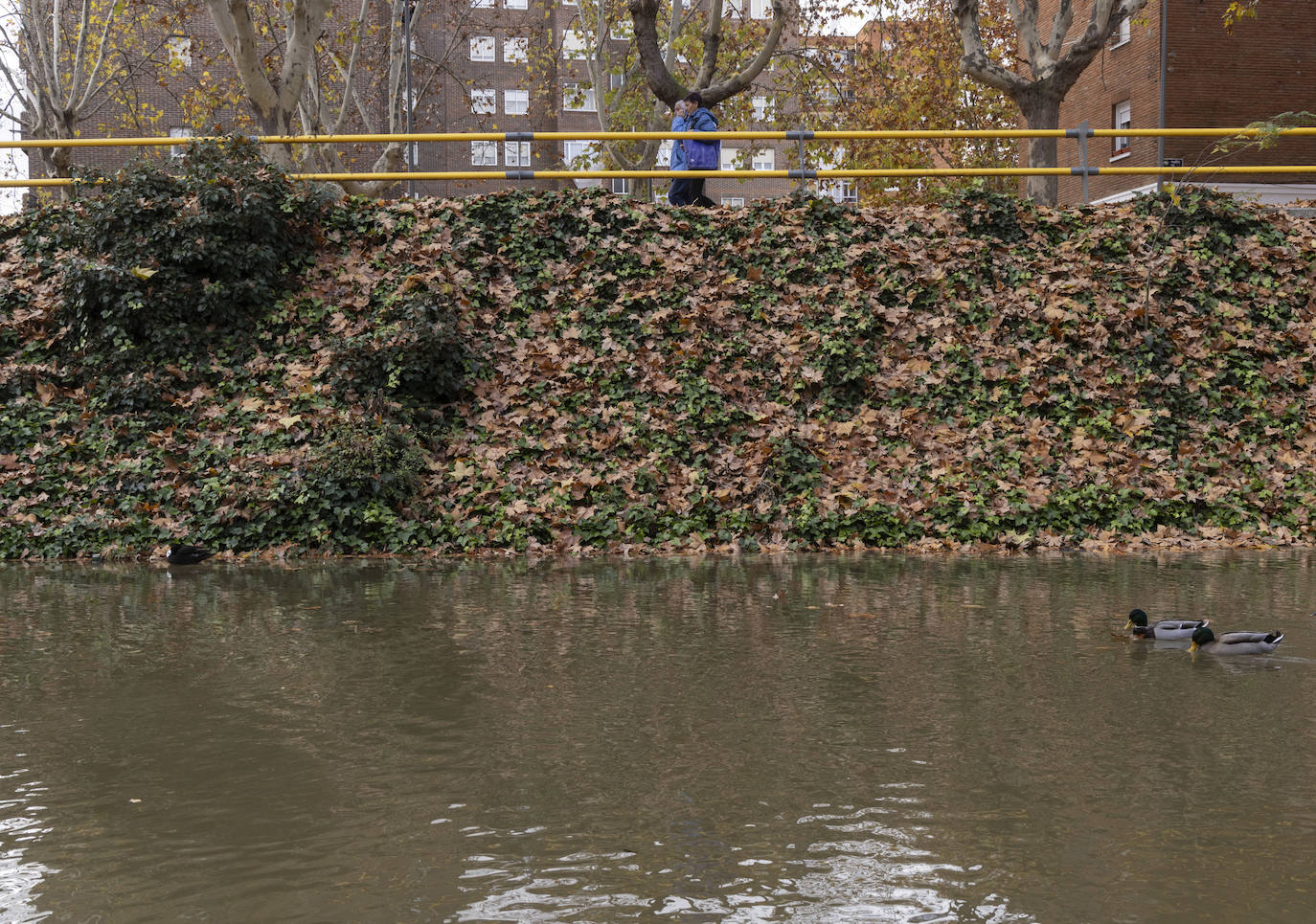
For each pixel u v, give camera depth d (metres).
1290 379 16.05
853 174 17.81
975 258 17.20
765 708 6.39
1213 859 4.22
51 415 14.60
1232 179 32.53
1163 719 6.15
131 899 3.92
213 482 13.45
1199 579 10.88
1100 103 36.47
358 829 4.56
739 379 15.43
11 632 8.63
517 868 4.15
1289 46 32.59
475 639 8.28
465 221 17.44
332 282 16.50
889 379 15.52
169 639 8.35
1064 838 4.43
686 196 19.20
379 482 13.30
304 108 26.22
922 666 7.38
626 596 10.13
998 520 13.41
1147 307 16.39
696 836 4.46
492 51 49.91
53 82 27.38
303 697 6.66
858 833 4.49
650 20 23.77
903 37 41.34
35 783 5.17
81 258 16.23
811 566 11.93
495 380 15.40
